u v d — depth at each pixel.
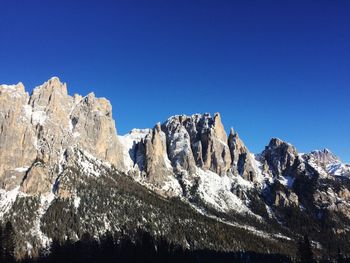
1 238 167.50
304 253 152.75
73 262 196.12
